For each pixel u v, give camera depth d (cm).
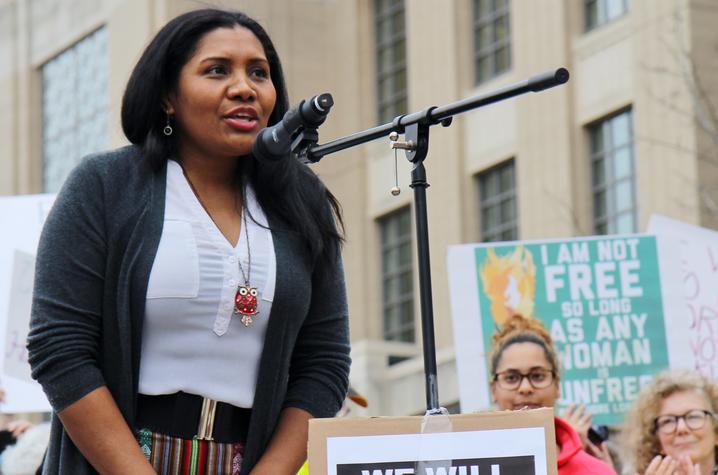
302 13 3478
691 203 2606
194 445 561
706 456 1080
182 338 559
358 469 536
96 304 559
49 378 548
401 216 3281
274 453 571
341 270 611
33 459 1154
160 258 556
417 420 538
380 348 3177
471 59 3194
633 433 1105
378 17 3438
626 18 2784
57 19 3838
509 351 1055
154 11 3378
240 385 567
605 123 2852
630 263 1255
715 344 1251
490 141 3094
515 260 1249
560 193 2898
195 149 581
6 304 1203
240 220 580
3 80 4019
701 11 2648
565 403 1234
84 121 3716
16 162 3953
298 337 601
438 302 3141
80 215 561
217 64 576
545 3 2975
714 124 2502
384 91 3409
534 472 532
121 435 544
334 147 604
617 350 1241
